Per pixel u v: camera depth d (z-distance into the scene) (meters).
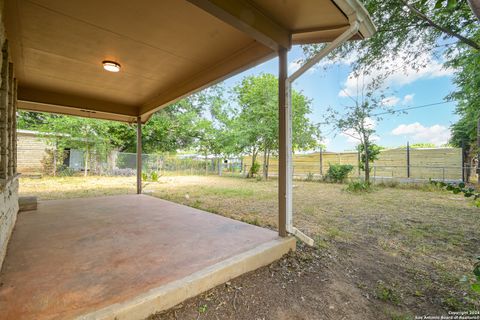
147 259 2.00
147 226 3.08
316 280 1.92
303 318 1.46
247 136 11.50
